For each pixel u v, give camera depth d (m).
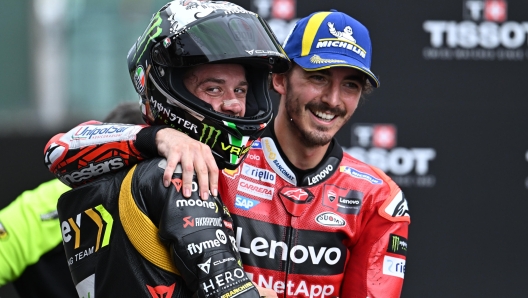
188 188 6.13
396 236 8.44
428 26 12.77
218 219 6.15
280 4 12.48
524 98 12.91
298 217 8.18
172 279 6.13
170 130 6.54
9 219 9.53
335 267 8.27
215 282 5.87
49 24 15.45
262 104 7.06
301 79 8.14
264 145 8.38
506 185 13.02
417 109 12.88
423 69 12.82
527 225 13.08
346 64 7.93
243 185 8.23
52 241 9.55
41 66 15.44
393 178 12.98
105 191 6.52
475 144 12.95
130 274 6.18
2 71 15.34
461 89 12.88
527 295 13.12
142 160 6.58
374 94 12.85
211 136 6.73
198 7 6.77
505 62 12.87
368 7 12.66
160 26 6.74
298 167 8.36
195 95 6.73
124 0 15.45
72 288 9.53
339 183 8.47
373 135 12.90
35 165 13.07
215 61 6.51
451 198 13.03
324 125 8.19
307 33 8.18
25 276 9.61
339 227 8.24
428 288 13.09
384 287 8.28
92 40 15.48
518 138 12.96
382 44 12.77
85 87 15.51
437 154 12.95
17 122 13.32
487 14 12.78
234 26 6.66
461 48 12.82
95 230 6.47
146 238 6.12
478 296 13.11
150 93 6.89
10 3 15.34
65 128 13.42
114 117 10.75
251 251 8.08
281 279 8.10
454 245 13.07
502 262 13.08
